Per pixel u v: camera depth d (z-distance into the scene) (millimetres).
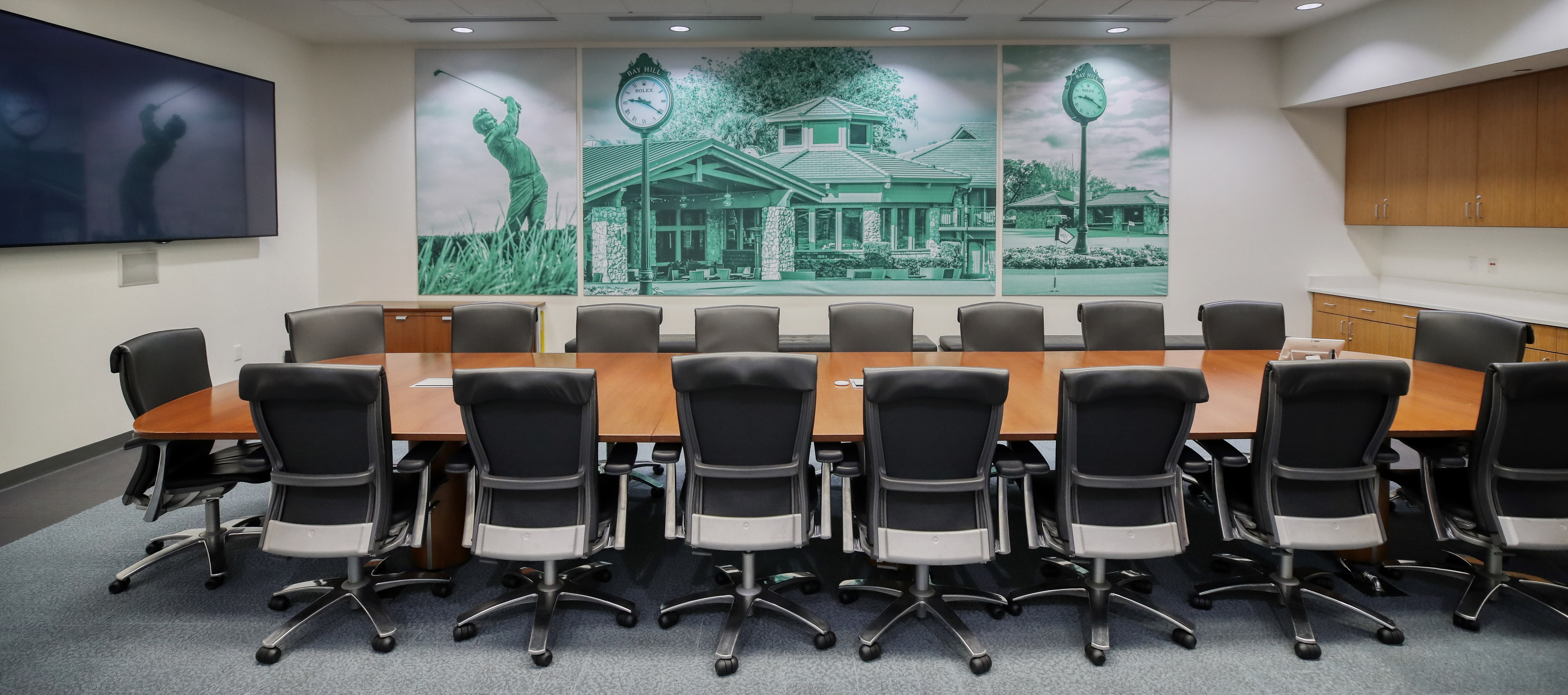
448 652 2887
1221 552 3715
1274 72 7348
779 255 7484
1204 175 7430
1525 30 5117
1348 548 2809
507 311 4996
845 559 3676
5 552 3744
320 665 2789
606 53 7301
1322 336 7430
